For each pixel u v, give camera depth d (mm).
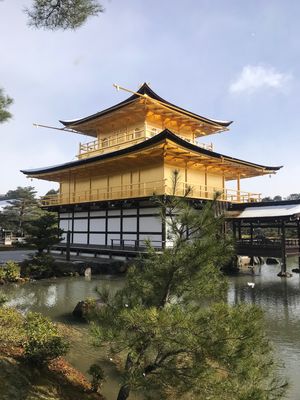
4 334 8414
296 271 30359
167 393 5879
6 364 7422
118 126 38906
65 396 7301
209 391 5211
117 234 33312
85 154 40969
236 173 38656
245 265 34500
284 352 11094
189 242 6656
